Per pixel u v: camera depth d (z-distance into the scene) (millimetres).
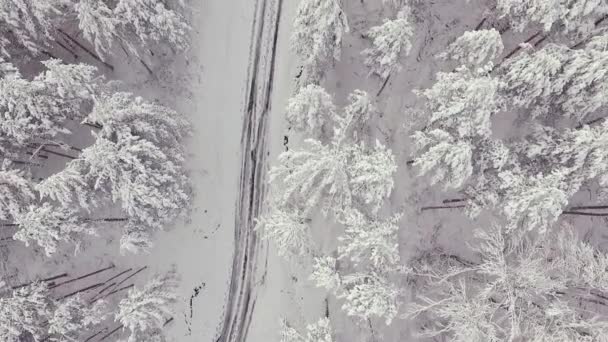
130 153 15672
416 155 19422
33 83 14961
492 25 18766
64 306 16859
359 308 16016
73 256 20047
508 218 16297
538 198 14945
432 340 19938
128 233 17938
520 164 17172
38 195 17422
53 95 15875
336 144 16172
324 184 16641
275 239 19281
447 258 19828
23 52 17500
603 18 15922
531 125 18016
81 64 15648
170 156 18156
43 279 18906
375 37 17266
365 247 16234
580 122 17000
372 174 15305
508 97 16531
